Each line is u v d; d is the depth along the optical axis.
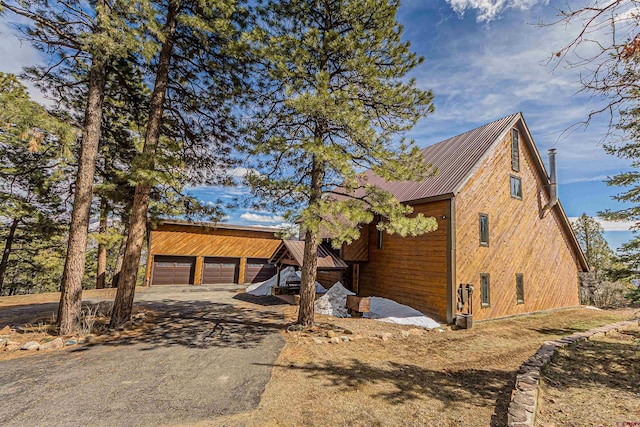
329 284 17.75
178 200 11.25
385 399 4.89
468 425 4.14
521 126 14.55
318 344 7.76
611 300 17.59
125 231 18.59
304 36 8.37
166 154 9.66
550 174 15.26
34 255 18.72
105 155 12.52
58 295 15.62
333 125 8.73
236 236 24.20
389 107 8.98
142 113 11.73
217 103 10.67
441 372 6.24
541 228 14.99
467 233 11.79
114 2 7.71
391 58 8.95
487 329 10.46
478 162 12.22
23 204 14.55
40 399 4.55
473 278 11.72
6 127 6.16
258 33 8.11
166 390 4.96
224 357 6.58
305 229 7.50
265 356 6.73
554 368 6.49
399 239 13.64
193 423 4.05
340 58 8.88
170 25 9.41
